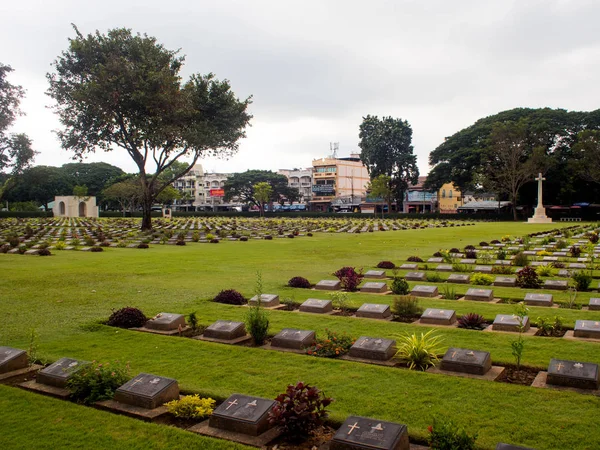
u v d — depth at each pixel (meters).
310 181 121.00
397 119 84.31
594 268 17.02
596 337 8.41
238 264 19.38
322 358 7.48
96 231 41.19
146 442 5.02
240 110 37.25
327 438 5.11
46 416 5.62
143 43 33.31
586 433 4.98
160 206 118.12
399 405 5.76
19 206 94.25
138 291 13.27
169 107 32.72
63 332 9.20
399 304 10.38
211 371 7.04
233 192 102.06
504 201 84.00
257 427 5.17
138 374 6.50
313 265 19.06
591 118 63.56
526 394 5.96
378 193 80.62
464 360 6.89
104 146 35.84
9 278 15.54
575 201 69.50
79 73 33.72
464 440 4.28
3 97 32.50
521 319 8.56
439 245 28.19
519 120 64.50
